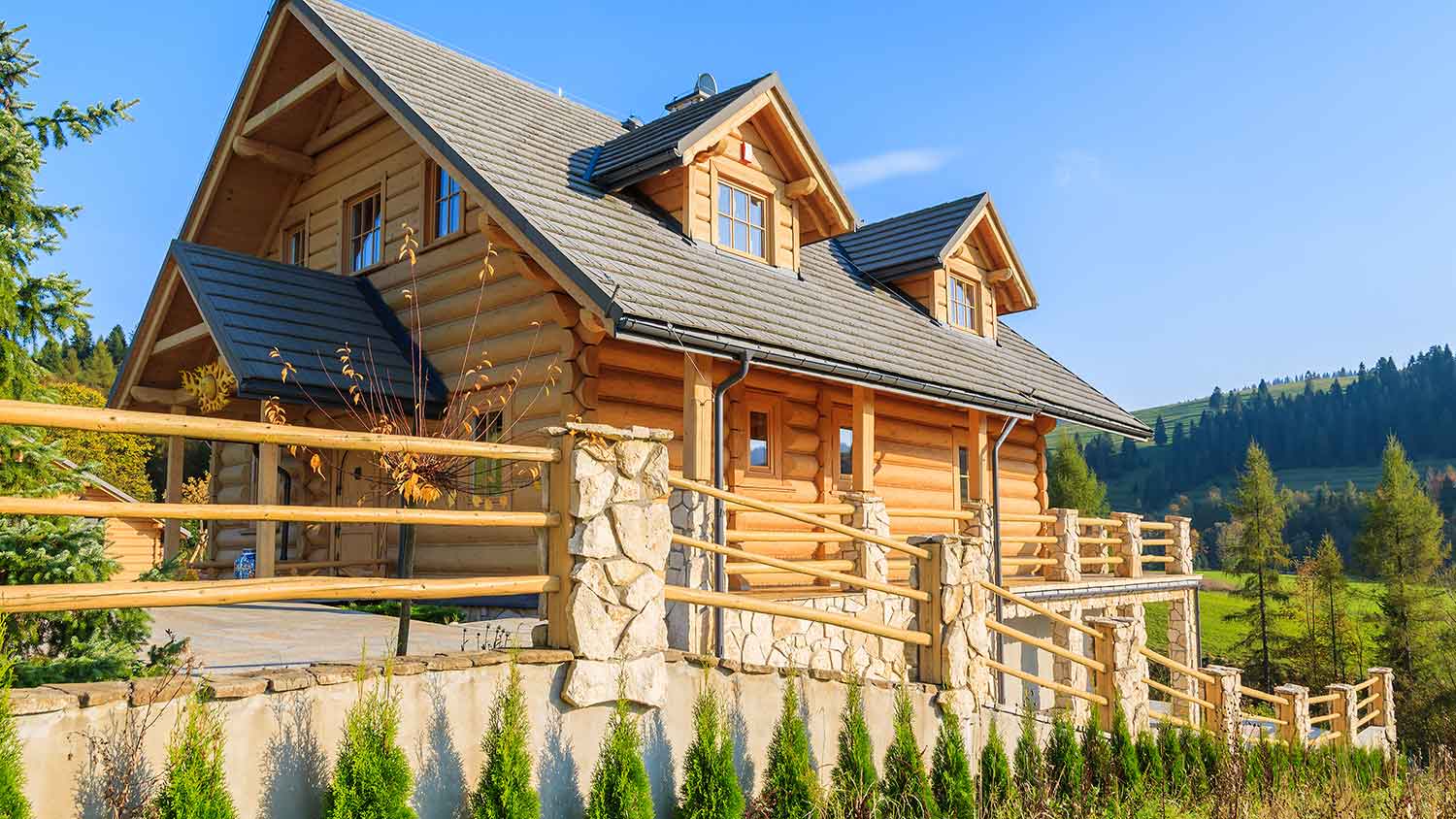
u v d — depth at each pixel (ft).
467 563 38.47
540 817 16.72
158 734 13.24
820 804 20.18
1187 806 28.12
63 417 12.42
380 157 44.65
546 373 35.68
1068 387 58.59
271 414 33.81
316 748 14.74
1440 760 40.83
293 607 35.81
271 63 44.88
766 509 22.54
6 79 28.48
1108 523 54.39
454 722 16.24
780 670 21.72
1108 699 31.53
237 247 51.93
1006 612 44.57
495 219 32.65
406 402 37.96
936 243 53.31
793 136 42.63
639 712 18.65
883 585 24.79
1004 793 23.99
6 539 17.13
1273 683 125.39
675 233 39.04
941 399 42.11
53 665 16.53
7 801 11.33
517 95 45.44
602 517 18.07
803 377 43.34
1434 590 126.93
